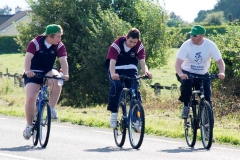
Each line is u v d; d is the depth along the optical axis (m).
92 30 48.06
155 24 49.22
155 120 26.72
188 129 18.94
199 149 18.05
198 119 18.41
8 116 29.23
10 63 106.81
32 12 49.88
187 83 18.66
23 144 18.48
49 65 18.14
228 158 16.17
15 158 15.63
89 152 16.92
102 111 33.06
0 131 21.95
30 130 18.28
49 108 17.62
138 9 49.91
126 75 18.27
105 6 50.56
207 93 18.66
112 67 17.92
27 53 17.70
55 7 49.09
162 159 15.77
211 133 17.73
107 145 18.66
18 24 50.56
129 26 47.41
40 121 17.89
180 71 18.53
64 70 18.00
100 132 22.34
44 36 17.88
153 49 49.56
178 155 16.58
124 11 51.03
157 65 50.59
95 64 47.06
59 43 18.06
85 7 49.50
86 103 48.00
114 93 18.31
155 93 45.25
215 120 28.91
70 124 25.34
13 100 45.06
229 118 29.33
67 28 49.06
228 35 37.44
